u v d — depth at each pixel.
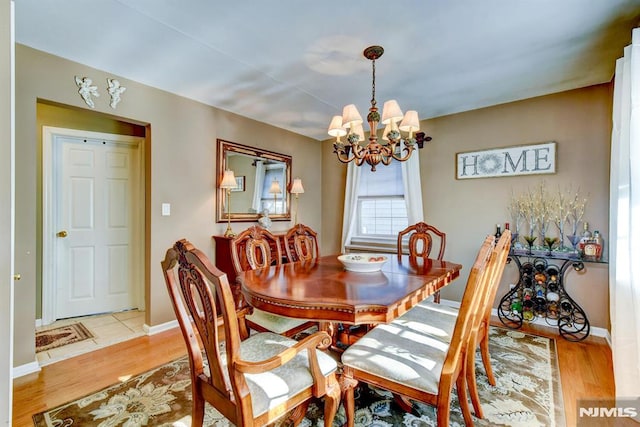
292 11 1.78
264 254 2.38
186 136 3.04
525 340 2.56
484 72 2.54
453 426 1.53
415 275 1.90
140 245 3.41
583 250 2.63
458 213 3.48
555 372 2.04
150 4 1.71
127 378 1.98
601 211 2.70
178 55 2.26
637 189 1.58
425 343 1.53
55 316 3.02
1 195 1.08
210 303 1.05
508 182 3.17
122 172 3.36
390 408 1.68
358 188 4.27
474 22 1.88
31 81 2.10
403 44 2.13
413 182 3.71
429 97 3.07
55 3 1.68
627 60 1.73
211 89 2.87
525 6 1.73
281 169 4.11
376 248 4.13
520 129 3.11
